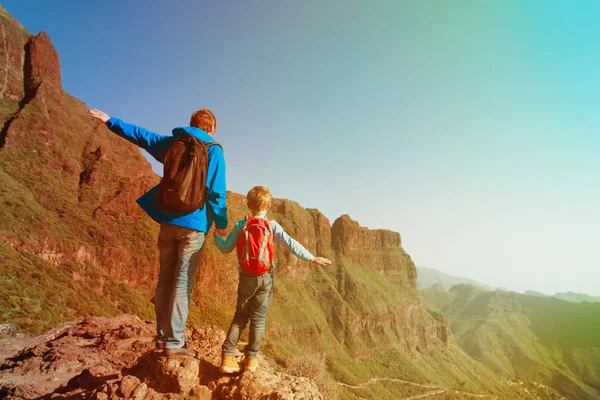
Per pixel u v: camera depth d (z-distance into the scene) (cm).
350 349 14175
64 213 6694
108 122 406
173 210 360
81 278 5709
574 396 18225
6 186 6069
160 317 395
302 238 16625
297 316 13462
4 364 831
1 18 9800
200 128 421
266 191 425
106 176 8362
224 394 373
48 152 7825
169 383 362
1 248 4759
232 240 422
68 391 467
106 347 930
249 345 398
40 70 9881
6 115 8144
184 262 379
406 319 18225
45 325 3662
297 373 2989
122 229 7406
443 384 13912
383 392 11419
